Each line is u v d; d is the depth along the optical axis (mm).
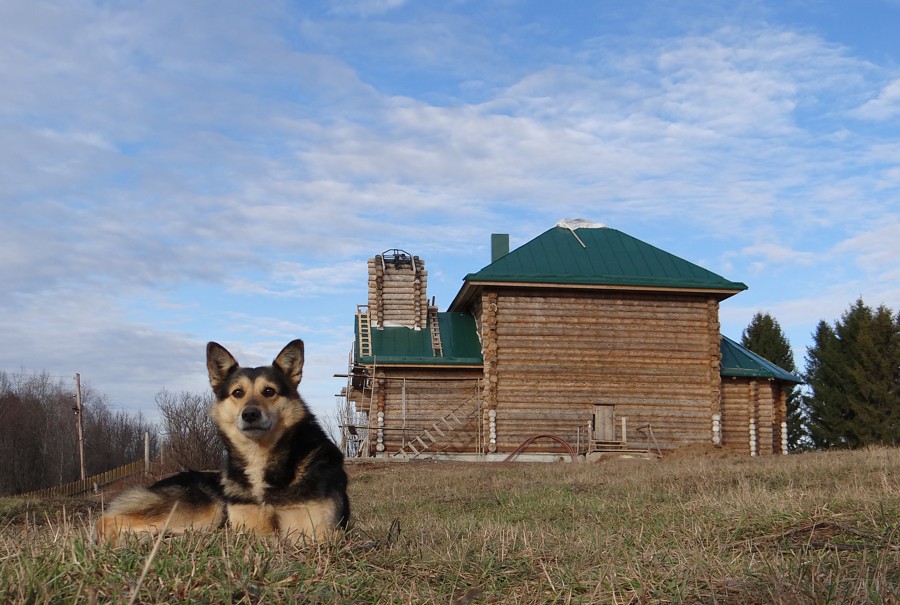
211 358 7301
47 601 4164
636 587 5375
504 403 32906
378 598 5039
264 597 4570
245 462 6863
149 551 5293
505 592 5520
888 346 56125
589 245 36000
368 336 36000
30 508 14039
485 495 15867
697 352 34094
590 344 33594
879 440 54438
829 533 7309
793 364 66812
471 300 37406
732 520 8328
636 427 33219
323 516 6781
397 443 33688
